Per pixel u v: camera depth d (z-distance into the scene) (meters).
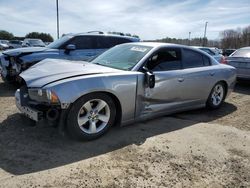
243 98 7.02
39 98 3.54
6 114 4.71
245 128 4.64
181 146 3.75
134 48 4.77
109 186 2.73
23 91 3.96
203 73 5.17
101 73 3.85
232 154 3.59
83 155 3.35
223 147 3.79
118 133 4.09
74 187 2.68
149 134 4.12
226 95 5.97
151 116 4.49
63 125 3.58
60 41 8.09
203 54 5.43
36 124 4.18
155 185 2.79
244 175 3.08
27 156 3.26
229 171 3.15
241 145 3.89
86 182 2.78
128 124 4.24
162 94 4.48
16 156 3.24
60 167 3.04
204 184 2.87
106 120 3.92
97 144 3.69
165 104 4.62
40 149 3.46
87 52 8.10
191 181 2.90
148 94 4.27
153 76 4.20
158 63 4.52
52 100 3.38
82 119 3.67
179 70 4.78
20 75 3.99
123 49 4.90
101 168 3.06
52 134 3.92
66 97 3.41
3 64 7.26
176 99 4.77
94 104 3.80
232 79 5.95
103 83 3.70
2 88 7.11
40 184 2.70
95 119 3.81
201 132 4.34
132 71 4.15
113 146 3.65
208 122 4.90
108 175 2.93
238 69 8.35
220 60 8.90
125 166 3.13
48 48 7.70
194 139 4.02
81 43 8.08
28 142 3.64
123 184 2.78
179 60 4.87
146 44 4.82
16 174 2.86
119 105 3.99
